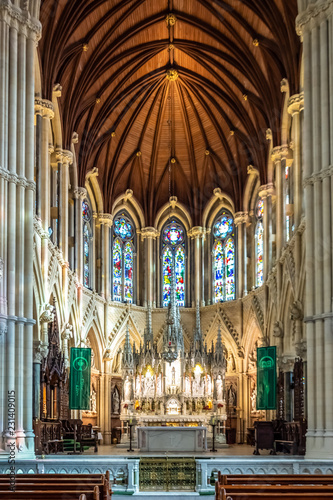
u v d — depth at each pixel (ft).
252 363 119.55
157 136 128.88
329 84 69.97
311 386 67.72
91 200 125.80
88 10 92.99
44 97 90.63
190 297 132.98
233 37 103.45
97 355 121.70
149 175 133.49
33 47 72.02
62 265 101.71
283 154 100.37
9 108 68.64
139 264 133.90
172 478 63.77
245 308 122.11
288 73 90.33
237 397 121.39
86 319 116.47
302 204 87.56
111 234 130.62
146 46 109.81
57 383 94.02
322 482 40.22
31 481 37.93
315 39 71.41
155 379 110.83
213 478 57.26
